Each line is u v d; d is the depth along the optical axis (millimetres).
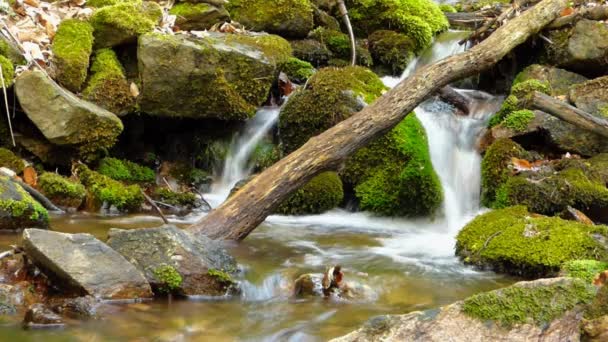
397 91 5184
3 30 5660
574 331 2369
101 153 5863
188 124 6535
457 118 6625
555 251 4094
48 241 3416
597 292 2404
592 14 6977
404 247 4859
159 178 6289
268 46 6816
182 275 3555
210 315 3363
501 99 7020
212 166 6562
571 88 6215
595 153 5840
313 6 8344
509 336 2402
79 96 5754
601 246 4102
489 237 4426
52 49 5754
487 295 2488
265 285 3773
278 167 4680
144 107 5965
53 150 5566
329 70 6285
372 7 8703
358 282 3852
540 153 6012
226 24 7246
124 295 3393
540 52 7066
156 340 3033
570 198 5129
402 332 2436
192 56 5949
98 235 4516
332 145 4797
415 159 5672
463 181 6109
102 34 6094
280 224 5426
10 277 3418
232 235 4496
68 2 6566
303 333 3199
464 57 5668
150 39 5883
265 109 6602
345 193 6035
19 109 5488
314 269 4090
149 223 5047
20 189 4574
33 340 2930
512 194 5316
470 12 9656
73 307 3201
